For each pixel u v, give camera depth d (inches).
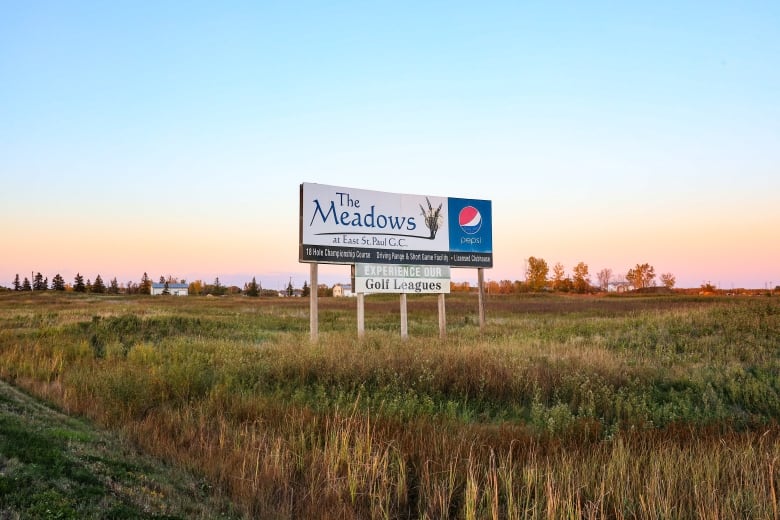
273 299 3427.7
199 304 2508.6
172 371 438.3
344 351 541.3
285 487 246.5
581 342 730.8
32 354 566.3
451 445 293.6
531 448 288.5
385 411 380.8
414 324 1217.4
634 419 368.2
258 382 450.6
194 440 304.7
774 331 706.2
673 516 221.0
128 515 193.3
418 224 859.4
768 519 209.2
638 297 3004.4
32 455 229.8
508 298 3053.6
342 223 788.0
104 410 357.1
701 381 464.4
